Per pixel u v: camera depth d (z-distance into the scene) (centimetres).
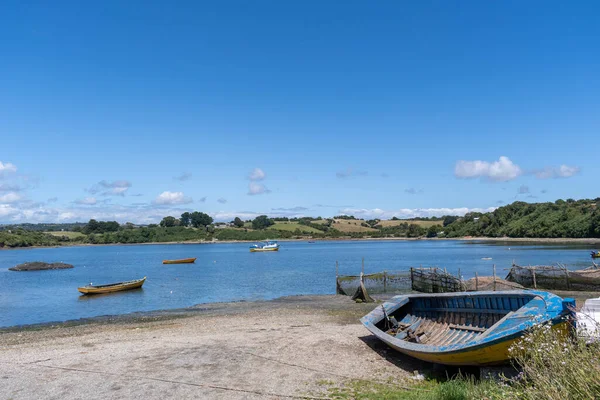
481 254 9244
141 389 1207
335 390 1175
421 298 1738
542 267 3603
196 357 1526
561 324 995
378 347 1620
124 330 2275
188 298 3772
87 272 6844
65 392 1195
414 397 1061
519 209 17175
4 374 1370
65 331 2353
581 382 640
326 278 5347
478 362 1137
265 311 2841
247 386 1220
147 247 19812
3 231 19088
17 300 3784
